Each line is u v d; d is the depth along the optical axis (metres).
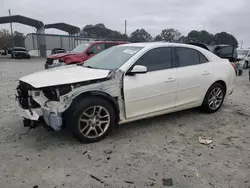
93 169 2.78
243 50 18.75
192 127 4.19
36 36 38.78
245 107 5.61
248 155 3.19
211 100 4.88
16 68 15.73
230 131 4.05
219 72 4.82
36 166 2.82
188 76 4.26
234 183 2.56
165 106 4.08
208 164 2.94
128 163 2.93
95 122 3.43
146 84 3.73
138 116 3.80
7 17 35.66
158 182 2.55
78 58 9.20
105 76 3.41
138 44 4.28
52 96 3.27
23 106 3.41
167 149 3.32
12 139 3.55
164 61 4.04
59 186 2.46
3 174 2.65
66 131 3.87
